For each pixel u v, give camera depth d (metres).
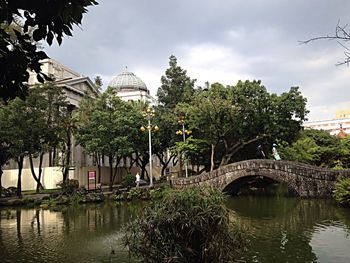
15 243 13.14
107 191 32.88
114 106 35.38
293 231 13.79
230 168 27.67
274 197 28.05
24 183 39.00
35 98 29.70
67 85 41.09
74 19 4.02
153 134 38.19
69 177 38.25
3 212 23.59
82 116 34.78
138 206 23.94
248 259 9.98
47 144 31.66
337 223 15.27
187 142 34.72
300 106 32.53
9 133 28.27
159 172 55.28
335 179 23.70
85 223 17.53
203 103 32.84
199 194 7.03
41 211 23.67
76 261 10.26
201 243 6.55
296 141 41.75
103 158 48.69
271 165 26.12
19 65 4.28
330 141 51.34
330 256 10.28
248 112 33.06
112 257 10.46
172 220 6.55
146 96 59.94
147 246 6.84
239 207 22.08
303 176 24.92
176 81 48.12
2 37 4.25
